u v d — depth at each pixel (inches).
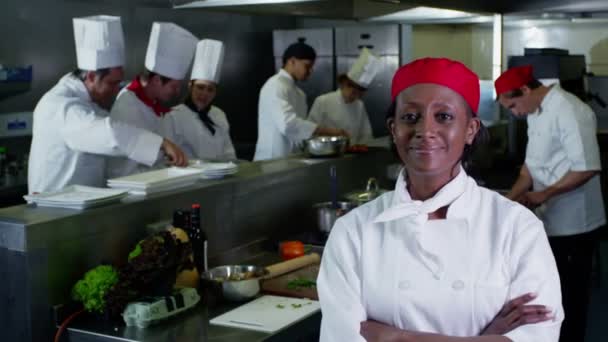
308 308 93.9
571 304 137.6
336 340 54.3
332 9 139.6
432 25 222.2
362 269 55.1
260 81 270.8
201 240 104.7
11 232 88.1
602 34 199.2
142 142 118.5
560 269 137.6
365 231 55.7
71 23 196.4
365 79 202.4
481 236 53.9
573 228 135.4
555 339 52.1
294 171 134.0
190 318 91.4
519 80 133.6
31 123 188.4
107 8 205.3
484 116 204.2
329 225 130.9
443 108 52.4
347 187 151.7
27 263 87.6
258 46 267.0
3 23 179.5
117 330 87.4
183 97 234.2
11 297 89.7
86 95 123.0
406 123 53.5
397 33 232.4
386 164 167.5
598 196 138.7
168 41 134.6
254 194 123.7
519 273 52.5
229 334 85.3
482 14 172.7
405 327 53.8
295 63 193.5
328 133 184.7
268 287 103.1
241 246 120.9
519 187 141.6
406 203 54.2
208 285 97.8
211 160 143.8
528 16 184.7
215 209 115.0
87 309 90.5
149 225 101.7
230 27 252.2
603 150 190.7
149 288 91.2
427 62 53.0
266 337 84.1
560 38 205.0
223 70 251.8
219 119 178.5
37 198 98.1
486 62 214.7
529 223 53.9
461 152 54.0
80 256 93.7
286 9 134.8
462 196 54.5
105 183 129.6
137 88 139.7
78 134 117.7
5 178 174.1
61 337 89.0
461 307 52.7
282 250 121.0
